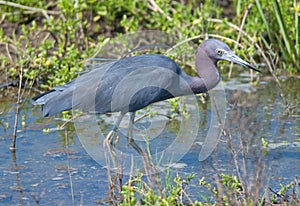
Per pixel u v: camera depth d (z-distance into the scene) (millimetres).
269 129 13109
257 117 13641
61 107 11930
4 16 16859
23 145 12562
